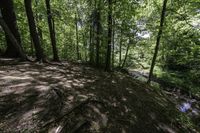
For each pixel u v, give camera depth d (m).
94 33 16.95
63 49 27.38
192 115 10.40
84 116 4.52
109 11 11.43
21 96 4.62
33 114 4.00
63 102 4.78
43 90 5.18
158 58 26.08
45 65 9.98
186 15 11.73
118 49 22.27
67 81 6.97
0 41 17.09
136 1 11.42
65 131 3.77
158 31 12.59
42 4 15.75
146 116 6.17
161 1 13.03
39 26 17.00
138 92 9.07
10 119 3.69
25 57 10.12
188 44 12.48
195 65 14.51
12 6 10.22
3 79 5.59
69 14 19.47
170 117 7.21
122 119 5.21
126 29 13.05
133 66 28.44
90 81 8.11
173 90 16.98
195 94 15.89
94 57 20.00
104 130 4.35
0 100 4.23
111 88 7.80
